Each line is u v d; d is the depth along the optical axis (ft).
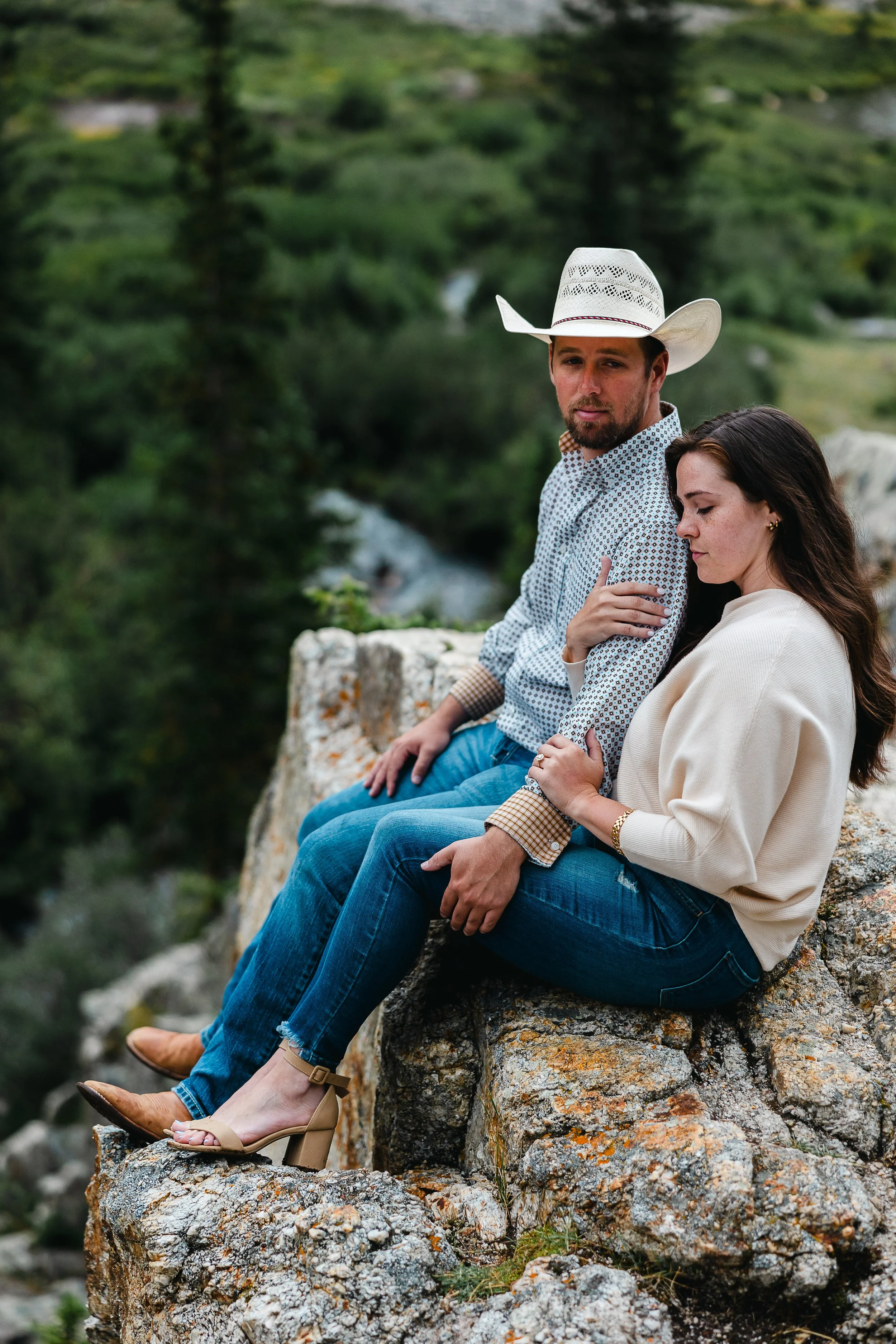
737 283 95.50
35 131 166.09
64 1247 33.96
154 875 53.83
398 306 106.42
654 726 6.76
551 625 8.25
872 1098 6.59
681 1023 7.13
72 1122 37.40
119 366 101.60
